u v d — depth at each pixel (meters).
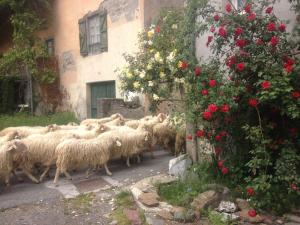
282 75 5.06
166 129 8.95
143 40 7.26
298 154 5.58
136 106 11.67
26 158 7.15
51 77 16.20
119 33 12.70
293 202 5.50
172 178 6.57
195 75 5.72
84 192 6.48
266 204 5.36
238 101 5.61
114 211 5.52
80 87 15.09
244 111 5.84
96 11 13.73
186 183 6.17
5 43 19.80
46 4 16.11
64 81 16.09
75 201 6.07
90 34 14.38
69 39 15.51
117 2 12.70
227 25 5.63
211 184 5.76
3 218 5.46
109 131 7.95
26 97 18.12
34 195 6.40
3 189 6.85
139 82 6.82
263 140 5.18
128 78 6.95
